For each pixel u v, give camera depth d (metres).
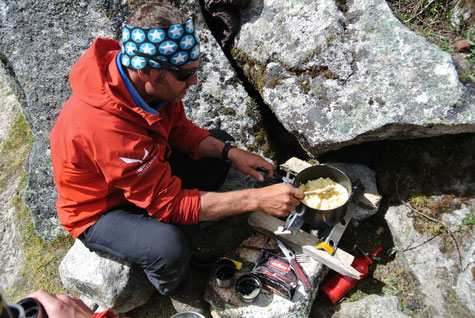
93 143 1.74
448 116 2.05
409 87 2.14
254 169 2.36
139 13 1.66
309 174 2.33
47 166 2.80
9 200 3.19
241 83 2.91
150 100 1.95
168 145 2.35
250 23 2.73
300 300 2.08
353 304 2.22
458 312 2.04
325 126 2.29
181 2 2.94
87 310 1.28
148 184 1.85
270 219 2.37
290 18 2.55
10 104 3.96
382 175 2.59
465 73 2.14
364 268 2.31
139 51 1.67
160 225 1.93
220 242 2.51
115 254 2.01
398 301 2.19
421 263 2.23
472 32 2.56
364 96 2.23
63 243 2.75
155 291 2.40
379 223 2.52
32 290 2.61
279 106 2.47
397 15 2.51
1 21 3.05
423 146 2.50
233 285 2.19
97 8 2.98
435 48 2.16
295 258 2.22
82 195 1.98
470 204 2.29
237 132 2.81
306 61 2.41
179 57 1.69
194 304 2.19
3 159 3.54
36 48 2.98
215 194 1.98
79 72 1.83
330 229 2.27
